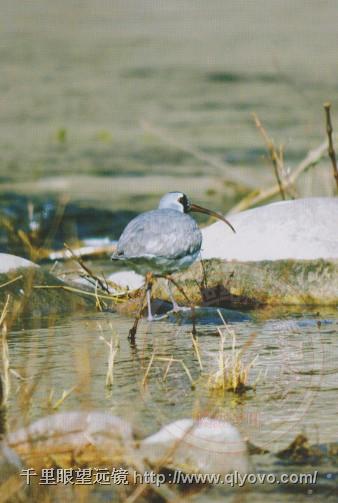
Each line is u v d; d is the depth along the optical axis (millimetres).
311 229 13953
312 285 13695
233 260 13922
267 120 28156
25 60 38219
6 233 18453
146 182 22797
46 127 28531
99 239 18469
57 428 8117
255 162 23891
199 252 13164
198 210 14195
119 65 37406
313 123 27438
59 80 34969
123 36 43344
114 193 21672
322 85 32531
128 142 26922
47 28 44188
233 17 47562
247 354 10938
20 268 13445
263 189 19094
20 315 12875
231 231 14258
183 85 33719
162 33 43750
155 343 11508
